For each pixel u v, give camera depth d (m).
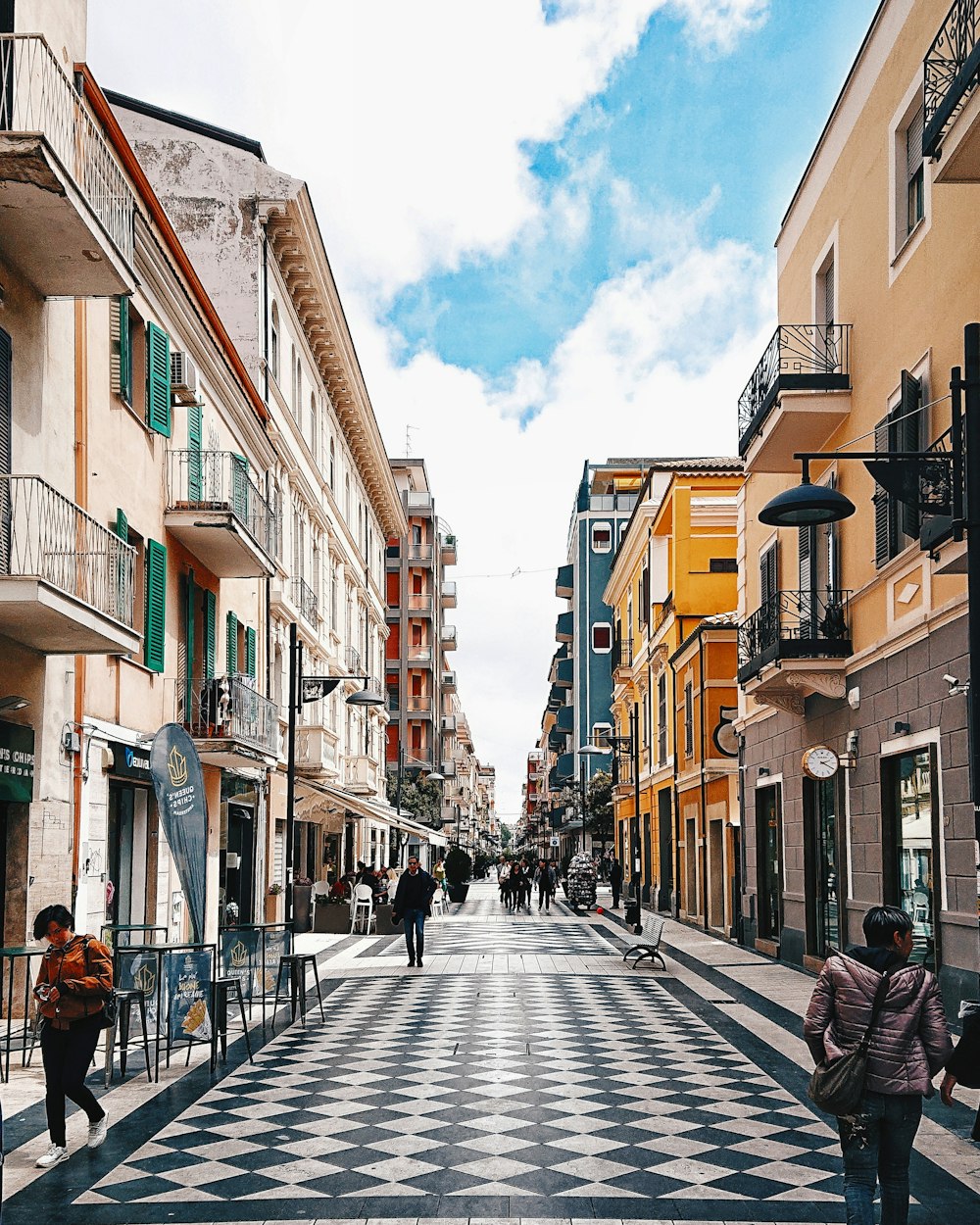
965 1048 6.39
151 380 16.80
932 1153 7.71
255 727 20.73
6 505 11.07
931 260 13.27
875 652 15.32
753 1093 9.57
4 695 12.01
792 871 20.31
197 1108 9.02
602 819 61.22
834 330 17.48
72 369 13.80
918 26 13.80
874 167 15.58
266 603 25.98
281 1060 11.07
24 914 12.29
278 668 27.67
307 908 28.78
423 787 65.12
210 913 20.64
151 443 17.28
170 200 25.73
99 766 14.56
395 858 56.19
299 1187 6.98
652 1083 9.96
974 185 11.92
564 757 70.31
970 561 8.30
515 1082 10.02
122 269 12.43
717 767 28.75
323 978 18.42
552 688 81.00
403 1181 7.10
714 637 29.66
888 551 14.67
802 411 16.69
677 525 34.53
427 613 70.00
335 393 36.38
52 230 11.48
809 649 16.73
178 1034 10.38
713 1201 6.67
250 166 25.80
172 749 10.63
